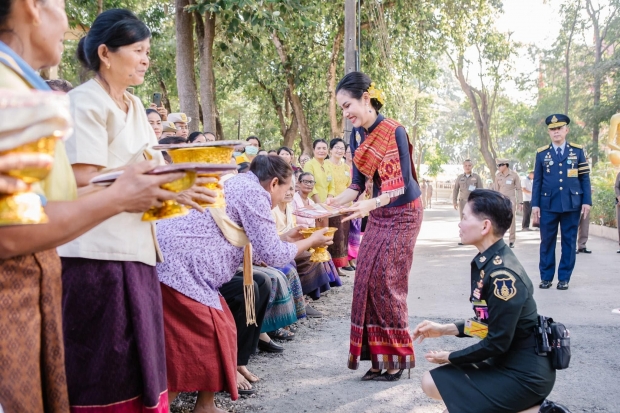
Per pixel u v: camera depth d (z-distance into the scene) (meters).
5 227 1.40
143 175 1.60
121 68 2.48
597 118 23.30
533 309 2.90
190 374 3.36
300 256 6.53
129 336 2.41
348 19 11.77
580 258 10.71
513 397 2.86
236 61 17.98
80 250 2.33
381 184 4.25
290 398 4.04
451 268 9.63
